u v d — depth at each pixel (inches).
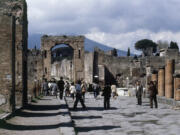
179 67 2630.4
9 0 1079.6
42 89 2223.2
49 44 3553.2
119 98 1982.0
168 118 844.0
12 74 827.4
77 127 697.6
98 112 1038.4
